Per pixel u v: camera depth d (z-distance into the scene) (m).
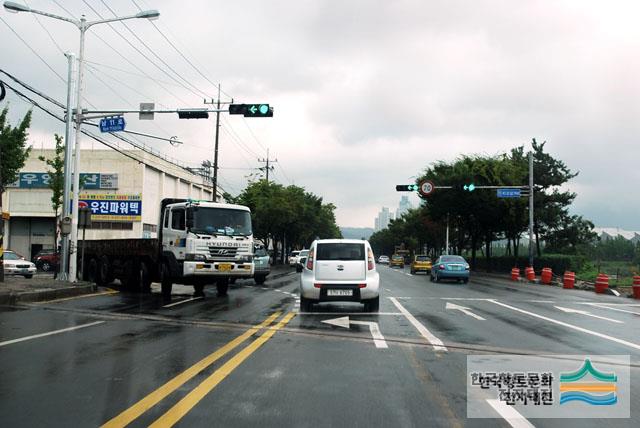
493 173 47.25
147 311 15.12
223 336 10.87
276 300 18.88
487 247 52.25
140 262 21.95
